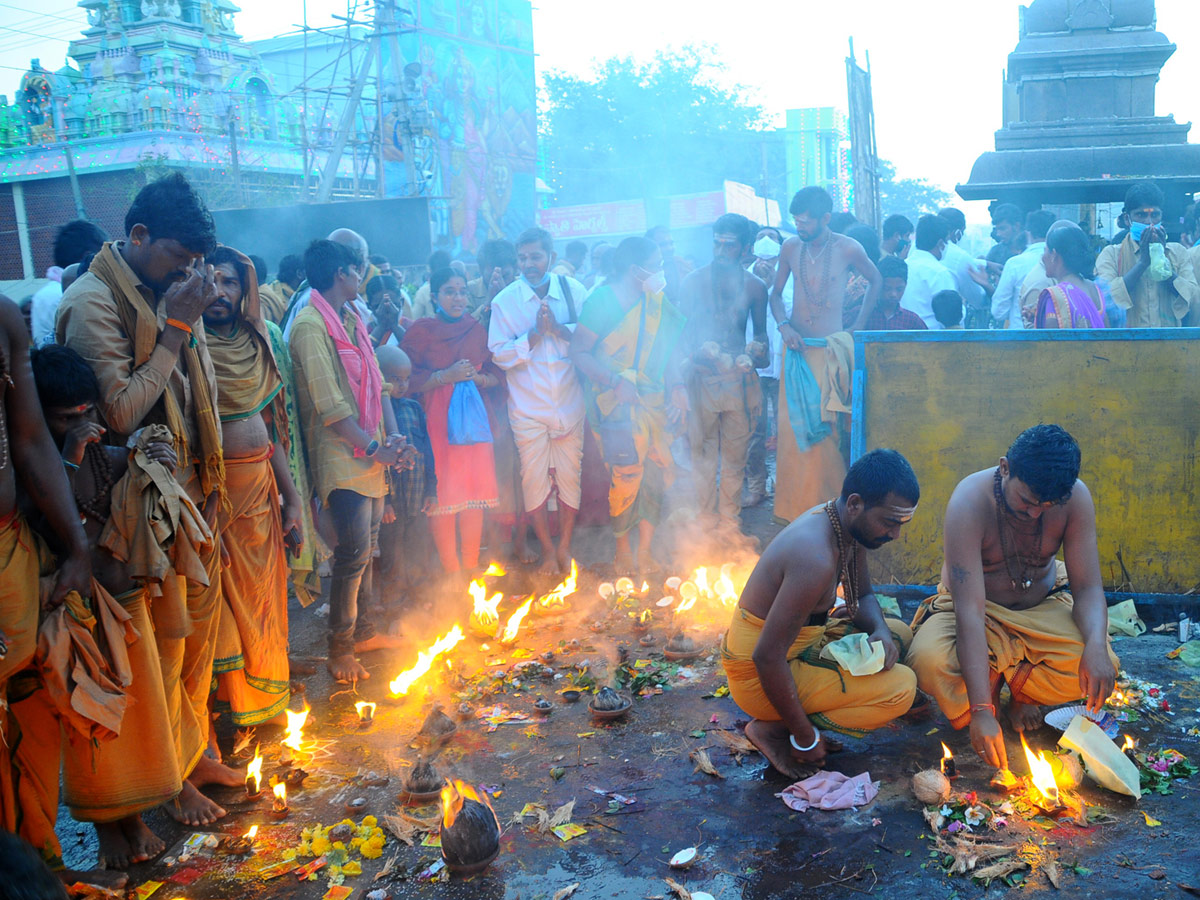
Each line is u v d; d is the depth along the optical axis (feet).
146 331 10.57
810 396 19.83
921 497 17.01
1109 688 11.29
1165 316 21.52
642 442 19.30
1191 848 9.74
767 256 32.65
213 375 11.66
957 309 23.26
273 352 13.37
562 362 19.24
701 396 21.15
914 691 11.69
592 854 10.11
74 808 10.10
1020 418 16.53
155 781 10.26
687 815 10.79
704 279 22.09
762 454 24.90
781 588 11.04
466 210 75.15
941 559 17.06
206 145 81.15
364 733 13.23
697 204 78.07
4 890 5.52
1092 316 18.63
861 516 11.10
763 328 22.29
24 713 9.75
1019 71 33.96
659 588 18.99
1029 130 32.91
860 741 12.42
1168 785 10.91
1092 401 16.25
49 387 9.60
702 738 12.59
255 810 11.34
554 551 19.93
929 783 10.63
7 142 82.99
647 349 19.13
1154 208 21.02
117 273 10.52
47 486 9.31
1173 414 15.99
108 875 9.98
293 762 12.43
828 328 20.26
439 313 19.19
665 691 14.14
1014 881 9.33
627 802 11.10
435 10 71.92
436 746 12.60
